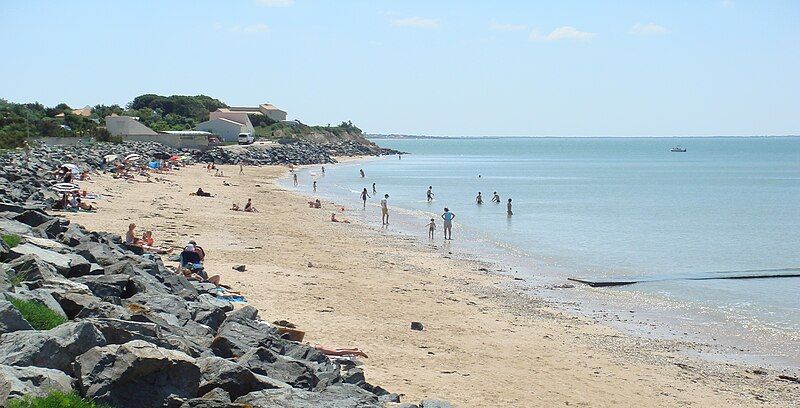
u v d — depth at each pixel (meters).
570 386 18.03
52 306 13.61
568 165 160.12
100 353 10.66
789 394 18.56
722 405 17.52
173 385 10.85
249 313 17.92
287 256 34.25
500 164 162.50
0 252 17.20
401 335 21.34
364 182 97.94
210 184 76.56
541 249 42.41
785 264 38.22
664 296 29.95
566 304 28.09
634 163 172.25
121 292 17.08
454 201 72.06
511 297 28.80
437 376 17.69
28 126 104.19
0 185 41.34
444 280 31.50
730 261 39.06
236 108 198.00
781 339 23.77
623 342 22.86
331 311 23.48
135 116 154.62
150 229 37.94
